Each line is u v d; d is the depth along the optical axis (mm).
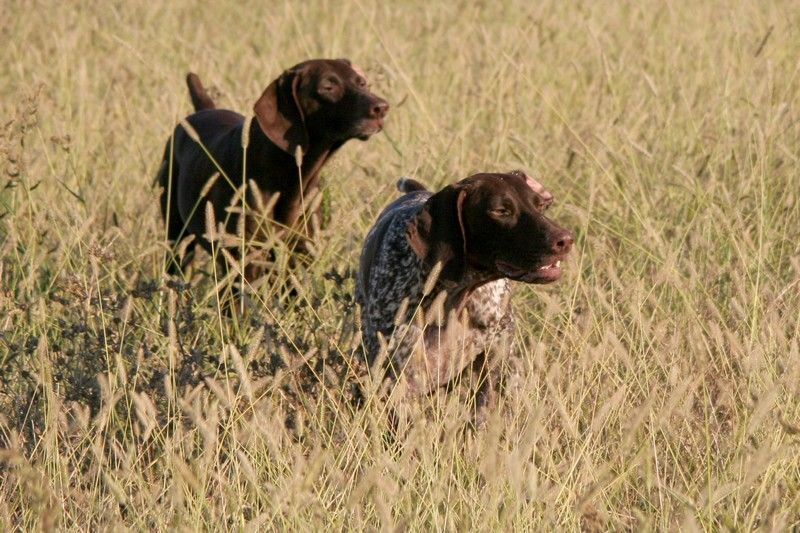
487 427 8758
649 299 10047
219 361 9055
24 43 20312
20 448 8336
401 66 17281
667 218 12188
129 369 9234
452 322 9523
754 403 7734
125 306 8875
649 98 15500
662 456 8297
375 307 9922
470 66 17172
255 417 7766
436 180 12867
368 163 13531
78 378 8859
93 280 9477
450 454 7453
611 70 16188
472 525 7047
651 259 11180
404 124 15062
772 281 10211
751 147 12844
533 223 8891
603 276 11180
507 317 9766
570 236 8812
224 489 7758
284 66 18906
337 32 19438
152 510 7469
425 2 24328
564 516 7293
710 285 10508
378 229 10430
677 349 9156
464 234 9117
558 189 12992
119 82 17250
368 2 23891
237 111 15203
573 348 9148
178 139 13906
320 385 8906
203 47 19703
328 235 11227
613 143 13555
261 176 12508
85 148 14789
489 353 9703
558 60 17516
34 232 10891
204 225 13094
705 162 12164
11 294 9711
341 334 9438
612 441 8273
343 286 11219
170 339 8820
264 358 9531
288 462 7949
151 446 8469
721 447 8281
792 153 13016
